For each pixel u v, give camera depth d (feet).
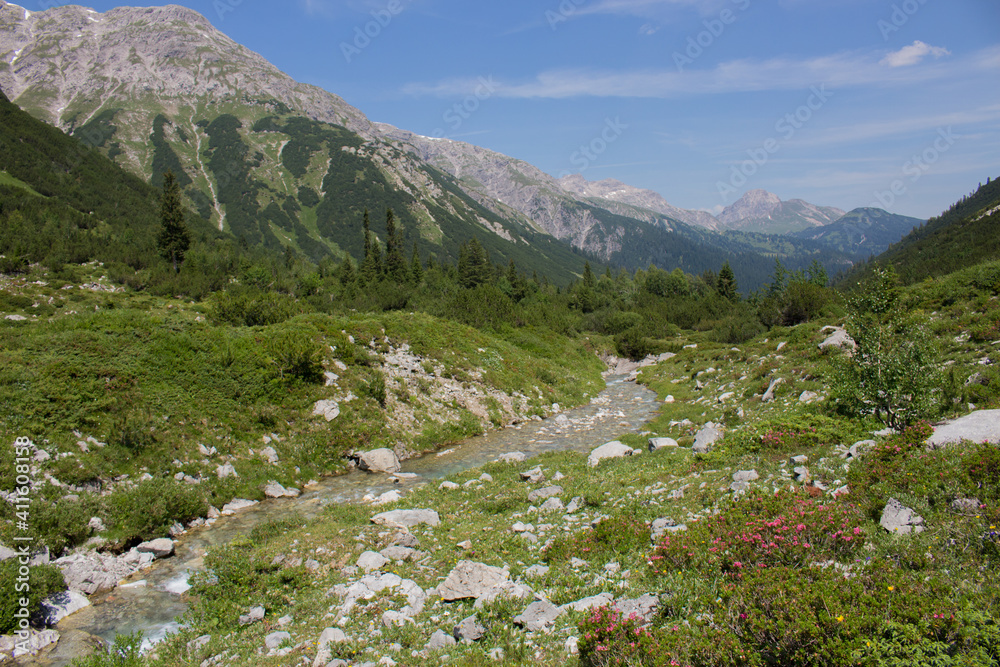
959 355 68.39
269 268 301.22
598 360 211.00
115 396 64.39
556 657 24.59
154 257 249.75
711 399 106.83
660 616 25.57
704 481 47.39
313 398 85.92
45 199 293.43
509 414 112.37
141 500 51.85
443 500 57.57
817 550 27.53
